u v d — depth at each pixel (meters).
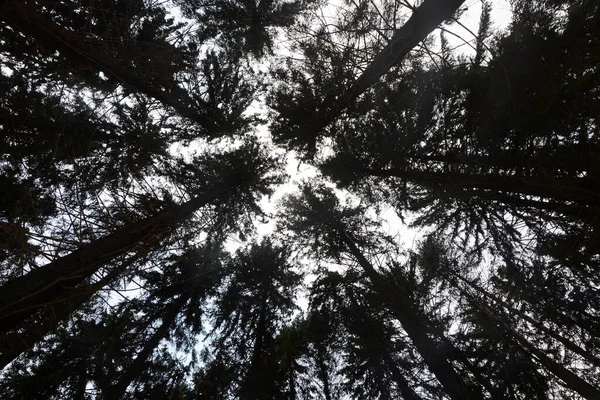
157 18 6.05
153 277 7.84
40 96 5.29
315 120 7.85
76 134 5.93
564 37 4.74
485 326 7.58
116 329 10.43
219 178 9.13
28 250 2.37
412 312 8.41
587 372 7.00
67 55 4.39
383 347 9.05
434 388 8.57
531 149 5.71
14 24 3.59
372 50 4.92
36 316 3.09
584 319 6.52
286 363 12.73
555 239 5.91
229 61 9.01
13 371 8.94
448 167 7.02
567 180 5.11
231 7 7.56
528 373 6.83
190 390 11.80
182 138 9.17
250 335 13.21
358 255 11.77
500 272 7.71
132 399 10.15
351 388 12.27
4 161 5.59
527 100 5.30
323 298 12.60
